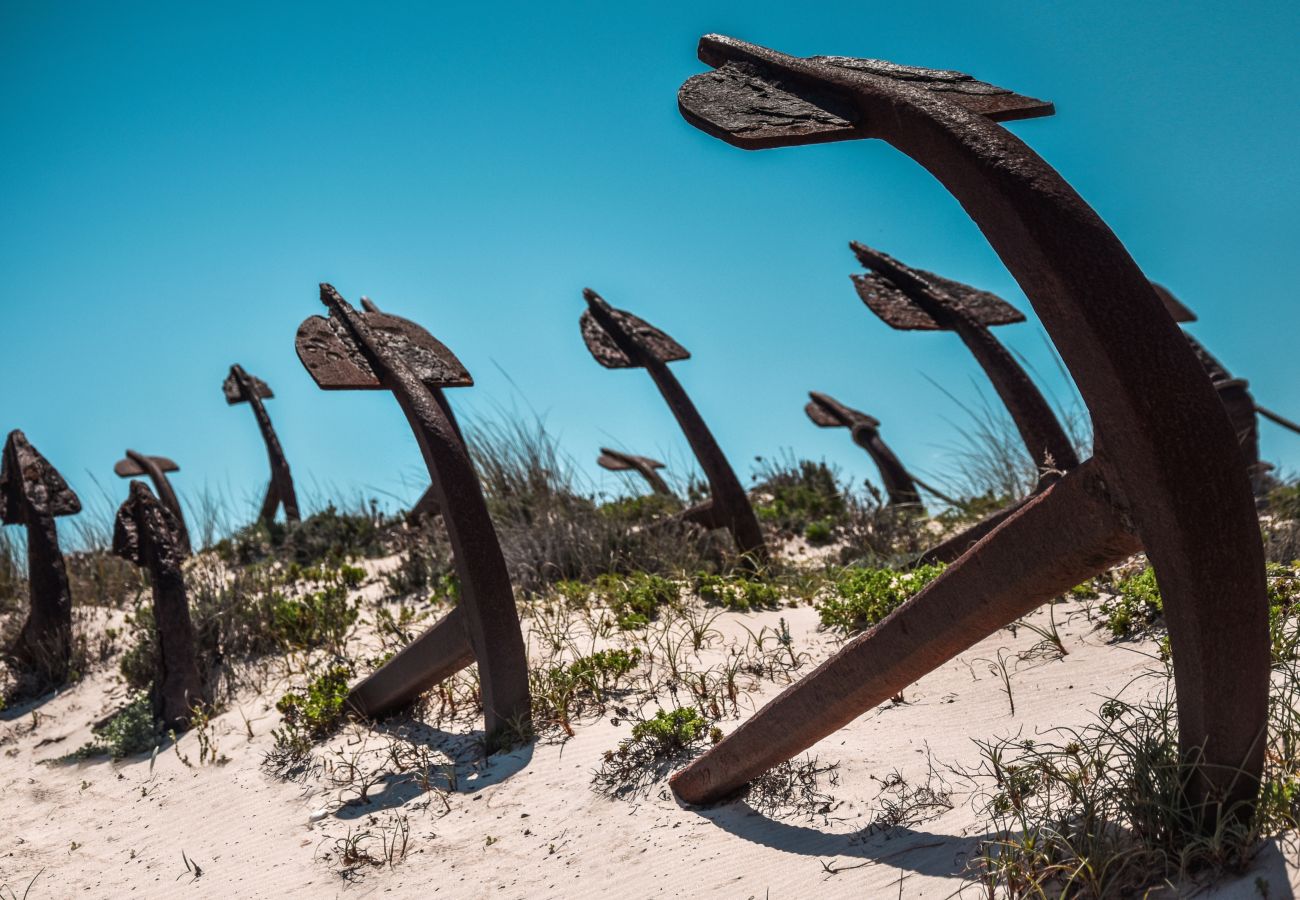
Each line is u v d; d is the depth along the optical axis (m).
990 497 9.31
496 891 4.21
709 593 7.50
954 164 3.04
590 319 9.25
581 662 5.95
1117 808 3.44
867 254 8.43
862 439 11.51
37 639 8.08
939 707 4.99
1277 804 3.15
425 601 8.19
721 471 8.57
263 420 13.62
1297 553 6.25
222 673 7.33
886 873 3.68
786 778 4.54
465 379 6.22
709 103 3.48
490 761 5.37
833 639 6.32
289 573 9.23
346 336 5.99
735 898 3.79
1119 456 2.81
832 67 3.58
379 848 4.74
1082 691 4.71
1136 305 2.78
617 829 4.46
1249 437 9.84
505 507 9.23
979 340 7.57
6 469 8.75
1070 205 2.87
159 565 7.04
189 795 5.82
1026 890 3.27
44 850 5.48
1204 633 2.84
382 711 6.18
